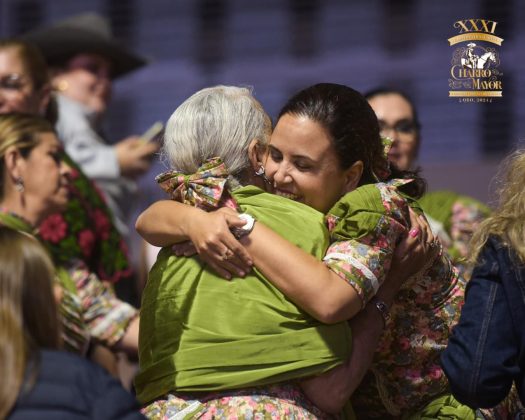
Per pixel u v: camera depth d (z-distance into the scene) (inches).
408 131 334.6
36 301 178.5
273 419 201.2
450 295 223.9
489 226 212.5
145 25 604.7
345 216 208.2
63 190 286.7
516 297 205.3
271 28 591.8
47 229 299.1
